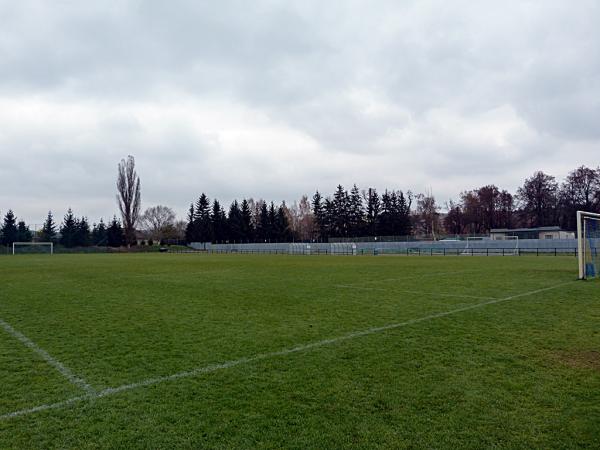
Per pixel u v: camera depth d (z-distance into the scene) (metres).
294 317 9.75
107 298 13.23
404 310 10.56
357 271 23.38
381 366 5.96
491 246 51.19
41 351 7.00
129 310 10.95
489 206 92.69
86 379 5.56
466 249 51.28
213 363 6.20
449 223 100.00
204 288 15.64
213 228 100.38
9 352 6.95
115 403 4.73
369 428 4.03
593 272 18.86
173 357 6.54
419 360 6.23
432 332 8.09
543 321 9.02
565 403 4.57
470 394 4.86
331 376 5.55
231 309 10.92
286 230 99.38
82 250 77.44
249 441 3.80
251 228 100.62
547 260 33.28
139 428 4.09
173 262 35.81
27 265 32.25
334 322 9.12
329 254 56.94
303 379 5.45
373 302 11.91
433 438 3.82
